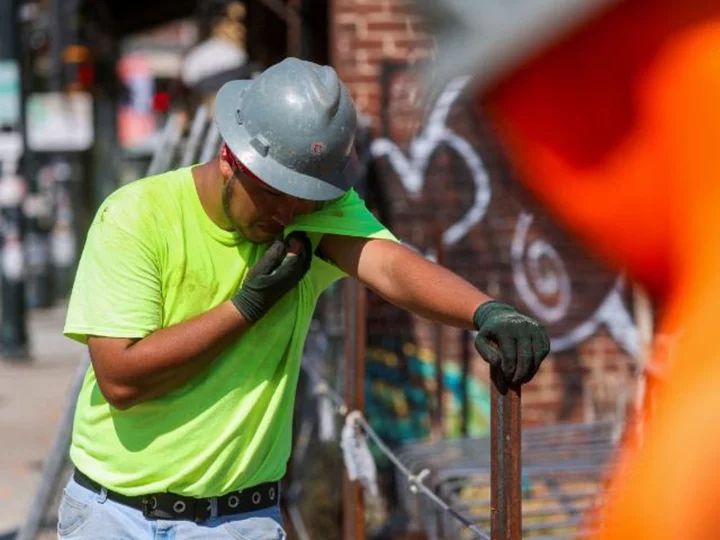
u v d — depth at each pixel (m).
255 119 4.74
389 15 11.02
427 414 10.95
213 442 5.04
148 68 39.16
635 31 5.95
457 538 7.57
